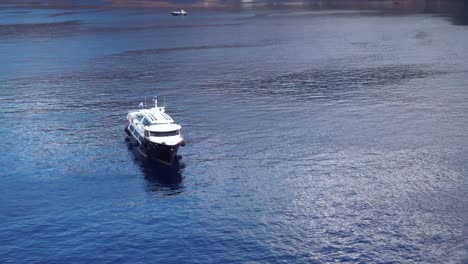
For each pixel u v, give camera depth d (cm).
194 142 8100
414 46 16838
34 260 5031
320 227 5581
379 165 7131
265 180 6725
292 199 6191
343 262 5003
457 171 6888
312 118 9219
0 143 8169
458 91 10856
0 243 5316
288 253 5150
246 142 8069
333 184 6575
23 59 15638
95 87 11825
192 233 5491
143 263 4991
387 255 5094
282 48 17312
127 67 14262
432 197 6188
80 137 8431
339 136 8269
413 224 5606
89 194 6419
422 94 10700
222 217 5806
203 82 12219
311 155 7512
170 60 15325
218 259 5056
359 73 12888
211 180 6744
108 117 9488
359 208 5966
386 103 10081
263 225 5638
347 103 10156
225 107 10006
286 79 12381
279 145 7925
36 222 5738
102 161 7444
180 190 6481
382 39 18712
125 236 5441
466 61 13975
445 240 5306
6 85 12062
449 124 8738
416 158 7344
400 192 6334
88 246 5262
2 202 6228
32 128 8881
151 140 7244
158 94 11106
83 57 16025
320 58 15188
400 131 8450
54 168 7219
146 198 6275
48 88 11731
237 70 13600
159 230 5553
